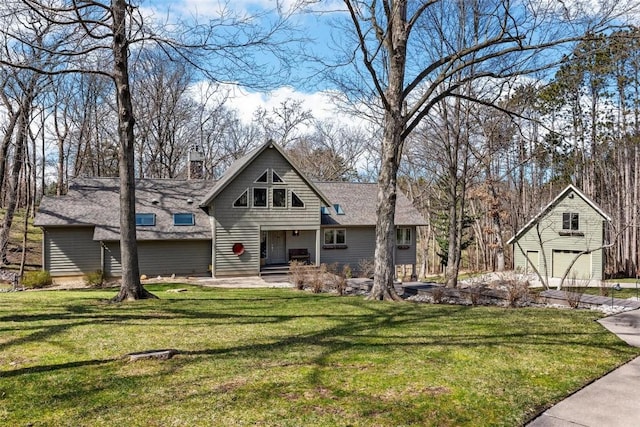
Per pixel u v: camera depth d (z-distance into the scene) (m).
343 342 6.67
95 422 3.80
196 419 3.88
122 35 10.32
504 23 10.25
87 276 19.75
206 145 39.69
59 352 5.91
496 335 7.28
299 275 16.55
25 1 9.32
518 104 15.38
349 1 9.55
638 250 32.31
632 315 9.68
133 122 10.98
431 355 5.99
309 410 4.11
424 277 31.97
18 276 22.27
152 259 22.64
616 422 4.12
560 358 6.03
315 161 43.41
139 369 5.22
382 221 11.84
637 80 29.91
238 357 5.77
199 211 24.66
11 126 23.61
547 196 37.78
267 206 24.06
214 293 14.27
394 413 4.10
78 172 32.56
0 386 4.62
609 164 34.75
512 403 4.44
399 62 11.43
